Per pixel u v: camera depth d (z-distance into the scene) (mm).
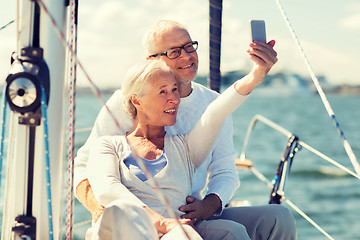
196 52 2545
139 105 2242
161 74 2188
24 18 1735
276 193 2914
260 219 2314
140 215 1820
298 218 14398
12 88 1616
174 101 2205
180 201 2193
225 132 2594
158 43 2496
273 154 25594
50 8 1774
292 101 84312
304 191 17703
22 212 1786
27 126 1742
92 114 40062
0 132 1720
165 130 2531
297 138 3010
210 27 3418
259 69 1996
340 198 16656
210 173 2596
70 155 1945
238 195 15875
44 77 1677
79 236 9641
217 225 2107
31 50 1679
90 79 1488
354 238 12594
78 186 2312
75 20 1890
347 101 88250
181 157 2242
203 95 2660
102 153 2217
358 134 37938
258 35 2002
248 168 3740
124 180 2180
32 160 1764
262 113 55469
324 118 51125
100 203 2131
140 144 2250
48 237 1844
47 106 1786
